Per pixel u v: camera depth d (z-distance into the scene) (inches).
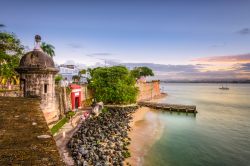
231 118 2289.6
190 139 1502.2
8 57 1568.7
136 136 1489.9
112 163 960.3
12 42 1594.5
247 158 1182.3
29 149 212.4
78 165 867.4
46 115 1024.2
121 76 2554.1
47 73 1008.9
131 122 1916.8
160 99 4325.8
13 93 1167.6
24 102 507.2
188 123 2012.8
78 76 2854.3
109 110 2210.9
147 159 1104.2
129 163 1023.0
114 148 1142.3
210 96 5408.5
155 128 1763.0
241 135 1625.2
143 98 3897.6
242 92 7298.2
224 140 1493.6
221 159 1162.6
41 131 273.9
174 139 1486.2
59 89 1648.6
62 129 1280.8
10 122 314.5
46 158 195.2
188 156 1187.9
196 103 3730.3
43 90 1004.6
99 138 1264.8
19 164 181.0
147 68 4840.1
